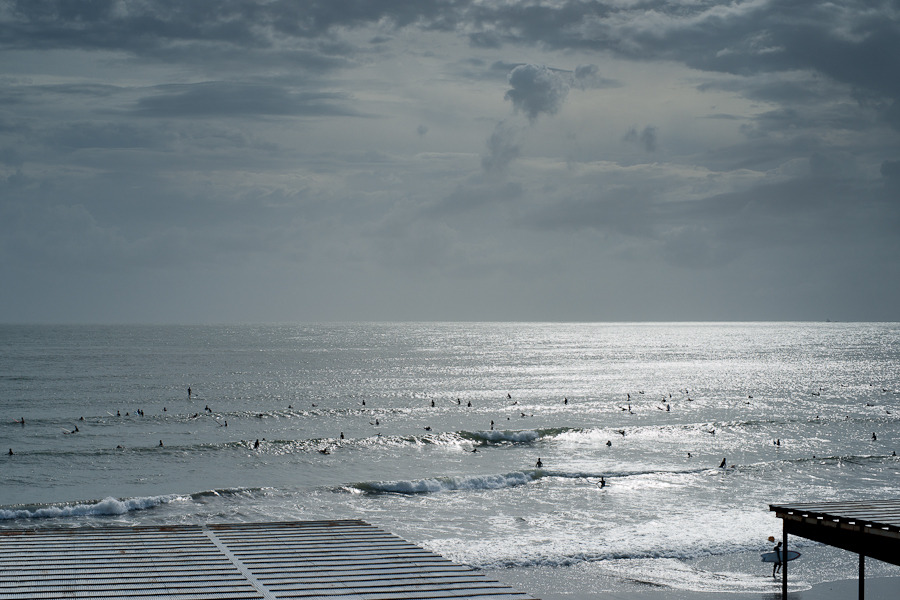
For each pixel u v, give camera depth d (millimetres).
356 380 152500
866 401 124562
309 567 19609
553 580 37812
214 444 75938
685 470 65688
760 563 40906
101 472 64812
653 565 40312
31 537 22656
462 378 160250
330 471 66938
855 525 24422
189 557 20500
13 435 82875
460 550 42312
